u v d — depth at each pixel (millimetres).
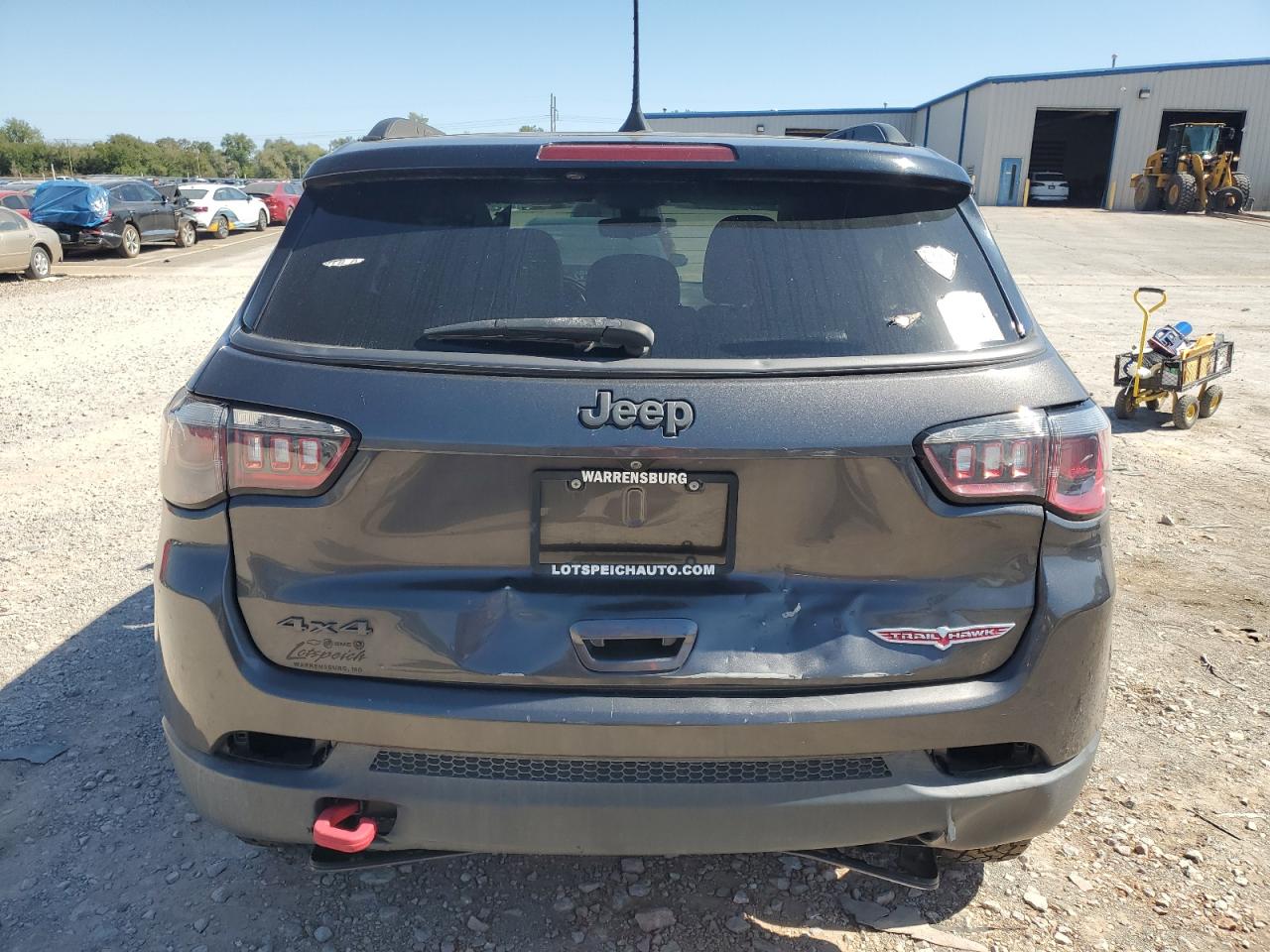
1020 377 1998
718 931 2439
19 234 18422
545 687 1904
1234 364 10750
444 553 1927
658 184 2174
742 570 1942
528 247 2107
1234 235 28016
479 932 2426
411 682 1921
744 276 2066
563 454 1854
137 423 7559
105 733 3283
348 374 1933
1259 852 2762
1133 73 40500
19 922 2430
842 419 1887
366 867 2115
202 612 1957
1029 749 2055
